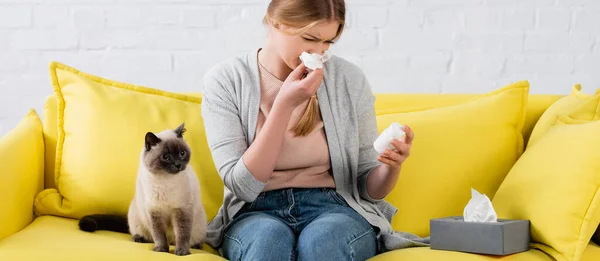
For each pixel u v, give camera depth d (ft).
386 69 9.40
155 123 7.00
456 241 5.78
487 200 5.94
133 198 6.25
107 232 6.41
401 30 9.37
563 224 5.81
